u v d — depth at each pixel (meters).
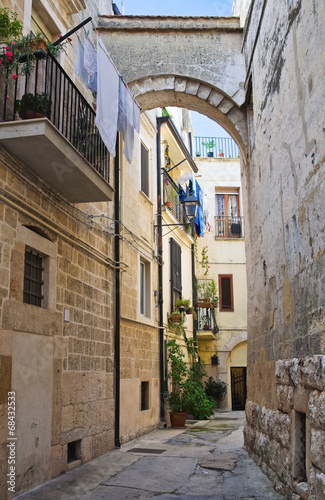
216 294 22.45
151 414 12.75
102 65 7.46
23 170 6.43
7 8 5.96
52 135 5.89
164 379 14.34
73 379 7.69
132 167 12.36
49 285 6.96
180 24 11.09
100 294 9.23
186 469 7.65
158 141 15.62
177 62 10.94
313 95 5.41
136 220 12.48
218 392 21.14
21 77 6.52
